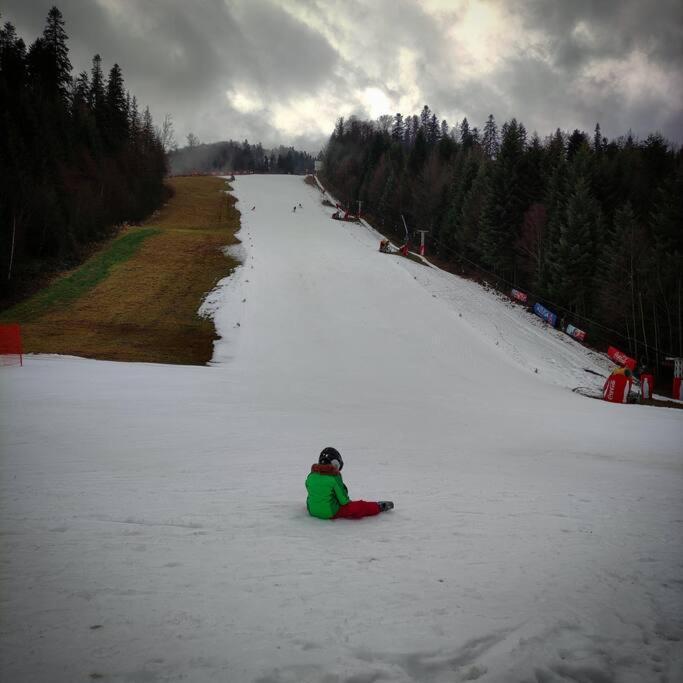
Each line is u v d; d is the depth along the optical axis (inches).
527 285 2242.9
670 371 1669.5
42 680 100.5
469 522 239.3
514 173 2237.9
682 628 140.6
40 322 1363.2
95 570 159.5
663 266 1627.7
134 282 1718.8
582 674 116.9
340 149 5723.4
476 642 126.3
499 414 783.7
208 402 692.7
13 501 249.3
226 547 188.1
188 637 120.5
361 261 2098.9
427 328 1464.1
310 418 630.5
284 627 127.6
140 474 329.4
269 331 1348.4
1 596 138.2
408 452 462.3
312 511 238.2
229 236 2417.6
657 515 266.8
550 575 173.3
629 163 2490.2
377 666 113.1
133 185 2893.7
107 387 743.7
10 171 1897.1
